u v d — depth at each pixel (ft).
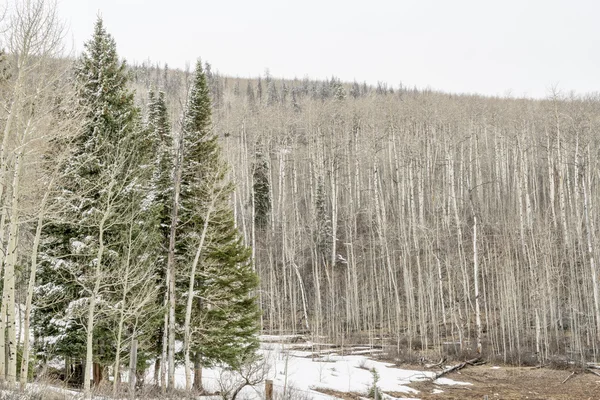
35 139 44.93
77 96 54.54
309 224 181.57
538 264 134.41
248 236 168.04
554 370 102.22
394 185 199.72
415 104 245.24
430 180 195.31
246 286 73.87
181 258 72.43
